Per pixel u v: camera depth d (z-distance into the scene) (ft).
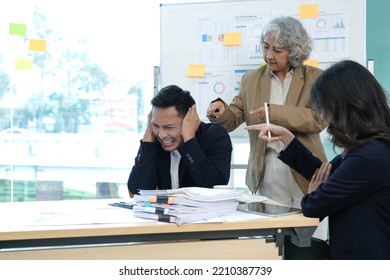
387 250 4.33
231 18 8.61
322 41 8.34
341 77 4.37
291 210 4.75
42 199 11.60
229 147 6.09
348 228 4.39
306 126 6.61
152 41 11.00
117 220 4.22
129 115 11.30
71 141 11.46
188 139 5.62
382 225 4.34
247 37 8.56
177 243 4.15
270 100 7.20
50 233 3.79
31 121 11.34
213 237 4.23
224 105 7.27
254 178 7.22
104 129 11.41
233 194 4.54
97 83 11.25
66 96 11.28
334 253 4.49
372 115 4.32
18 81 11.17
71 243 3.95
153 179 6.05
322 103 4.46
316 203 4.39
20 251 3.87
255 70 7.50
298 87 6.94
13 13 10.91
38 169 11.52
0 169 11.41
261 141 7.07
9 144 11.35
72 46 11.12
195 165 5.54
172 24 8.85
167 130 5.65
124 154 11.48
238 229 4.21
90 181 11.62
